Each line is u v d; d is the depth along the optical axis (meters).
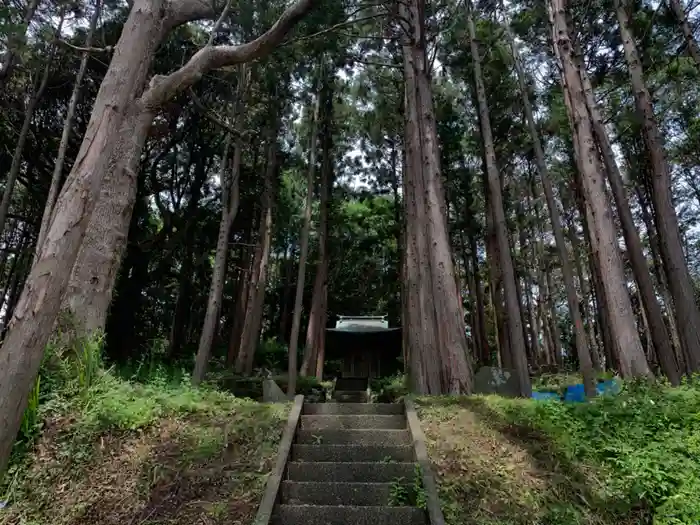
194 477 4.45
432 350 9.06
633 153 14.53
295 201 25.19
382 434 5.41
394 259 26.23
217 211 21.14
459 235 23.92
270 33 7.33
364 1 13.23
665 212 9.38
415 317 10.54
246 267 21.97
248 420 5.36
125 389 5.70
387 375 21.45
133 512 4.08
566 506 4.30
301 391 16.14
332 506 4.16
